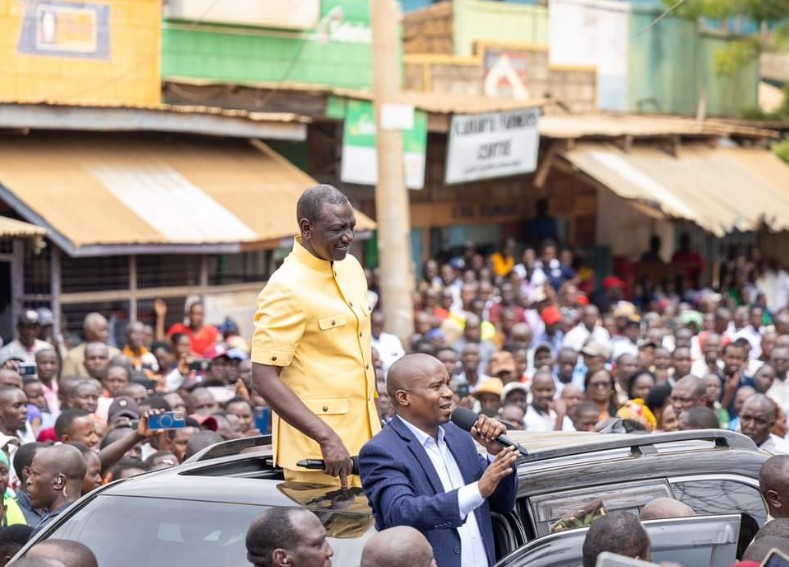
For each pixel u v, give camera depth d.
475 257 26.06
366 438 7.28
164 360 17.02
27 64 20.27
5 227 16.75
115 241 17.88
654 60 32.44
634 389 15.48
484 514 6.89
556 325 21.03
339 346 7.16
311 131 24.95
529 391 16.12
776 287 31.05
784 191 30.78
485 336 20.44
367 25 24.58
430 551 6.02
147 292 19.59
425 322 20.00
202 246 18.92
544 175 27.06
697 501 7.40
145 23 21.53
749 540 7.32
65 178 18.95
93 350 15.32
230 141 22.47
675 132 29.45
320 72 24.02
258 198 20.80
